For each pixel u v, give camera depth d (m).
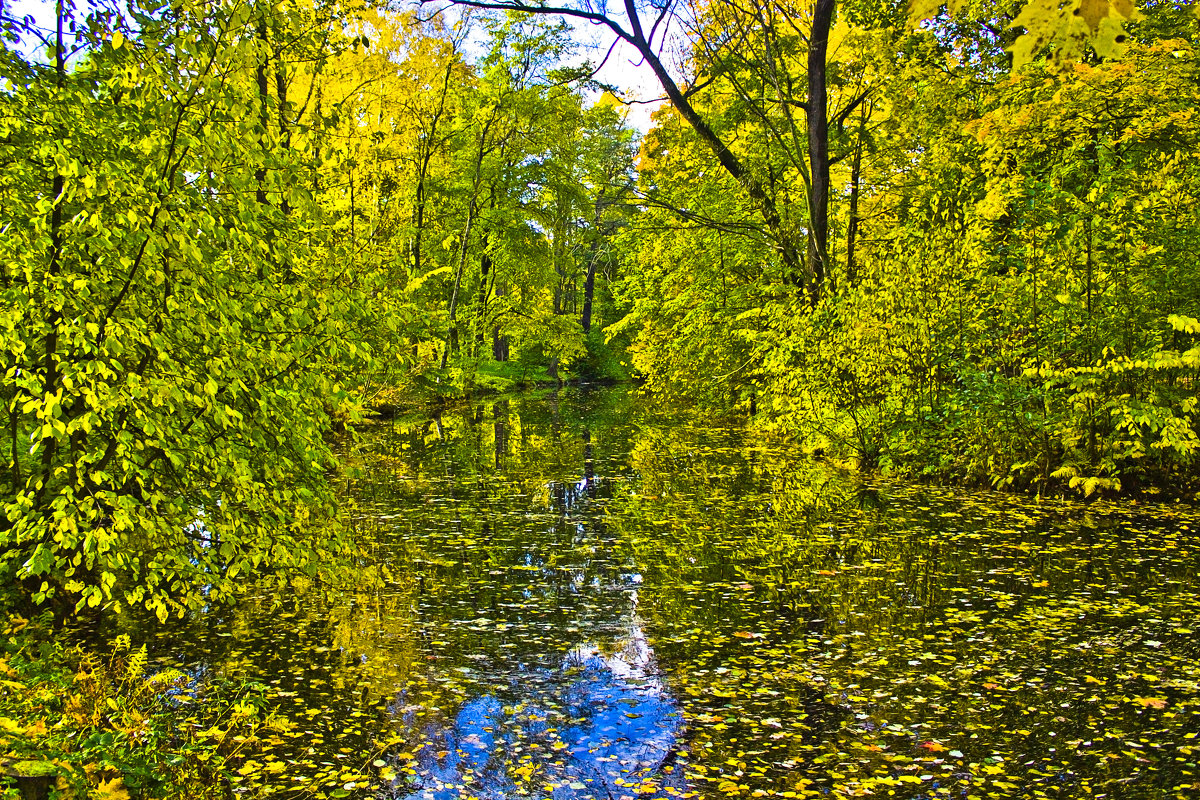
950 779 4.18
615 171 31.95
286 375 5.83
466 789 4.09
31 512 5.08
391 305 6.36
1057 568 7.98
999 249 13.19
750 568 8.25
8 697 3.69
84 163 4.93
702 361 22.92
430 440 19.08
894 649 5.99
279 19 5.27
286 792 4.03
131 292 5.15
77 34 5.17
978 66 16.67
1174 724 4.75
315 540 6.43
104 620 6.49
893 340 13.28
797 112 20.23
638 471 14.56
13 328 4.75
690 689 5.34
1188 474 10.97
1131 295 10.95
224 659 5.80
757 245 21.48
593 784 4.16
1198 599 6.97
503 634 6.40
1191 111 12.62
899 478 13.40
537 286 35.66
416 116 25.53
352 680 5.47
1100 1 2.12
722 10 16.17
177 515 5.59
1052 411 11.71
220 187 5.51
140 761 3.43
